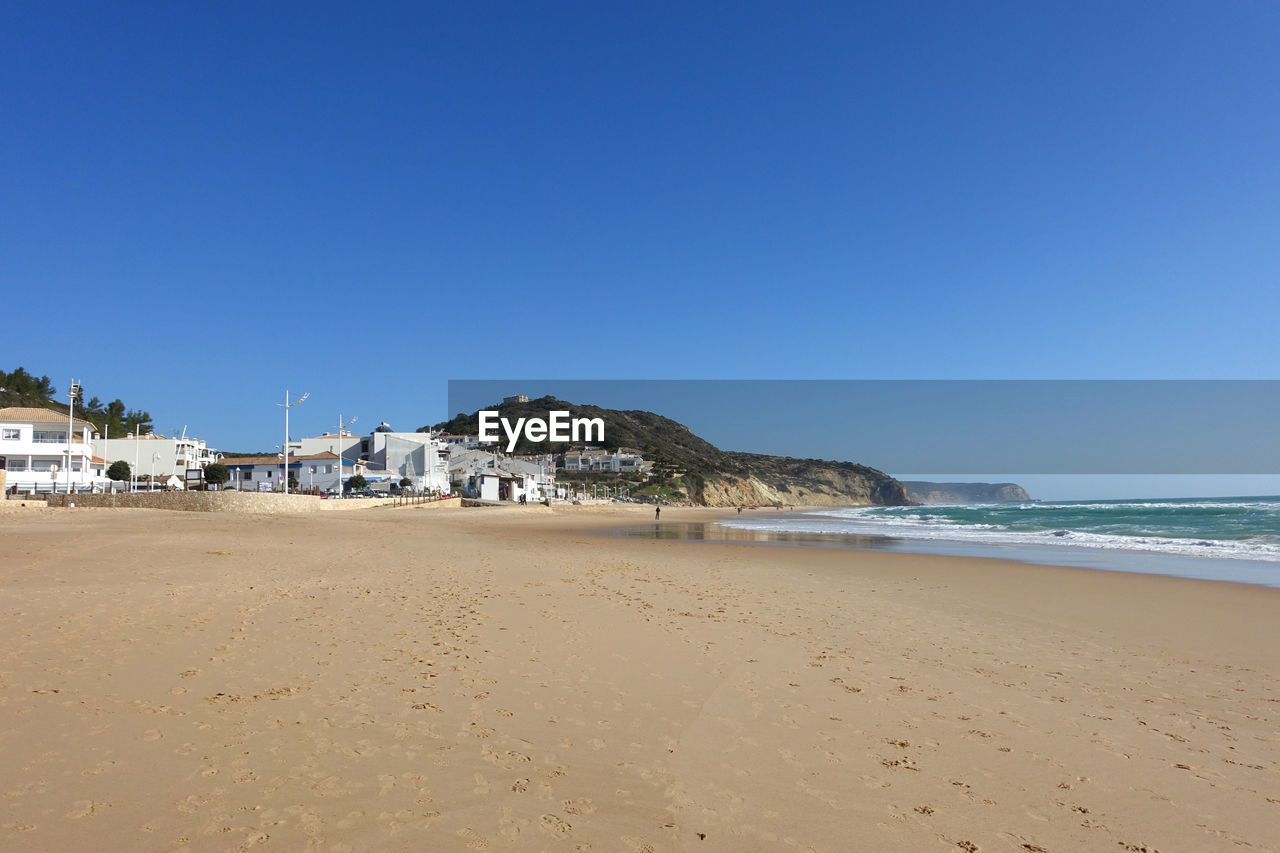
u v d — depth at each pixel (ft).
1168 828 17.79
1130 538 127.85
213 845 15.23
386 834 15.98
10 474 169.89
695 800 18.39
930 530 167.12
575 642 34.47
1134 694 28.91
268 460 261.03
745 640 36.09
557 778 19.33
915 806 18.48
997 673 31.42
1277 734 24.59
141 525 97.81
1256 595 57.11
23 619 34.94
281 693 25.25
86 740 20.42
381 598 45.24
